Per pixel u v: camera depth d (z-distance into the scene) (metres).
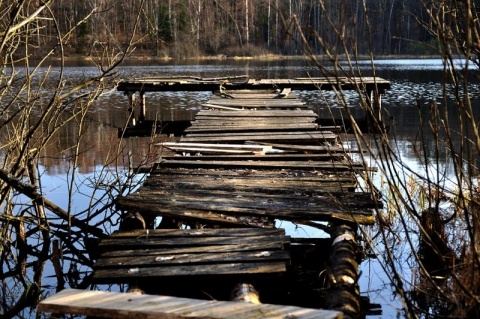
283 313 3.11
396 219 6.23
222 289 3.86
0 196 5.79
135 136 12.50
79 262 5.57
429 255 5.02
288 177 6.03
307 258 4.71
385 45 41.31
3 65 5.79
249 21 42.56
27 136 5.51
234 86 13.80
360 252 5.20
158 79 14.15
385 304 4.43
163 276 3.75
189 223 5.09
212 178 6.02
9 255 5.82
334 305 3.41
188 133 8.84
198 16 40.28
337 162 6.65
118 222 6.20
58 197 7.66
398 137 12.19
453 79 3.29
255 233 4.41
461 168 3.40
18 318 4.61
